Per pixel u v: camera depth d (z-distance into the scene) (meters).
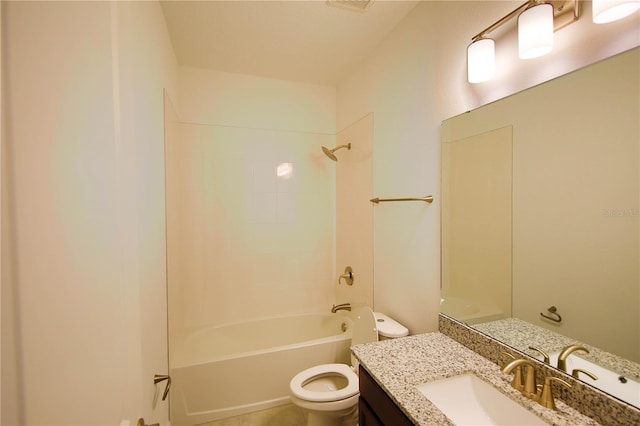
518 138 1.09
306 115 2.78
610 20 0.80
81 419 0.62
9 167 0.53
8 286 0.52
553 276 0.97
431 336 1.41
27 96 0.55
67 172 0.59
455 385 1.06
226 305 2.58
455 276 1.41
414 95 1.70
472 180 1.30
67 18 0.60
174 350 2.01
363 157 2.32
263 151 2.65
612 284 0.81
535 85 1.02
